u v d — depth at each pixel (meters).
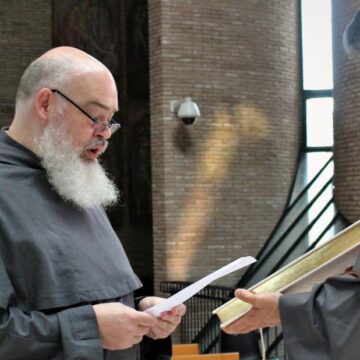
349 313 1.83
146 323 1.87
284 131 12.59
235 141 11.70
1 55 14.50
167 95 11.05
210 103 11.41
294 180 12.88
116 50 15.21
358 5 10.77
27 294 1.82
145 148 15.10
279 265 11.16
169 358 2.34
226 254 11.48
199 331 10.41
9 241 1.83
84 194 1.99
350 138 11.22
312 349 1.92
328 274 2.05
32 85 2.04
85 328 1.79
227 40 11.59
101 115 2.03
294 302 1.97
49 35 14.86
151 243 14.99
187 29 11.20
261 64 12.09
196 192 11.26
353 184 11.22
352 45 1.88
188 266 11.13
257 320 2.11
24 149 2.02
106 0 15.20
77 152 2.01
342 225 11.38
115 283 2.01
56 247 1.88
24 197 1.91
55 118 2.00
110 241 2.12
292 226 11.94
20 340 1.72
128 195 15.08
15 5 14.62
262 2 12.11
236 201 11.66
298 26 13.69
